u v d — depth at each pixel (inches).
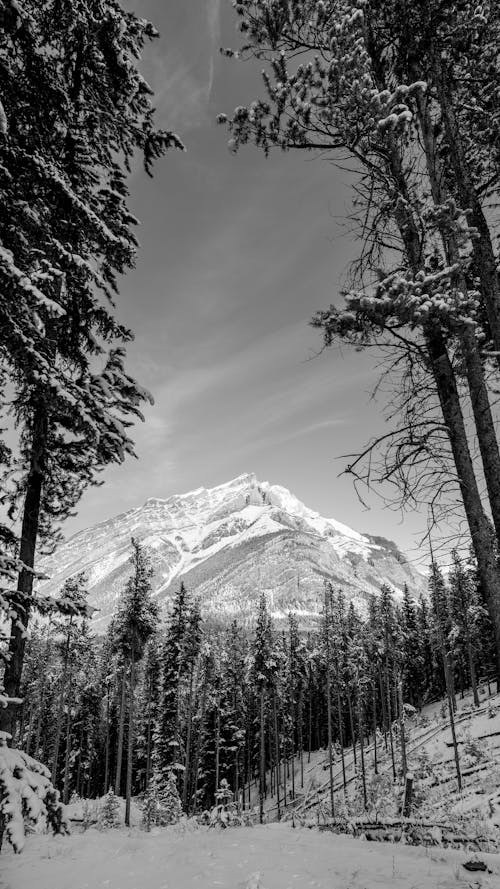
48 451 363.9
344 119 221.6
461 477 206.5
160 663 1598.2
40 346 291.0
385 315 198.1
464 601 1544.0
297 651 2096.5
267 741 2287.2
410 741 1712.6
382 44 240.8
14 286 237.8
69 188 304.7
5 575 253.6
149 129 385.1
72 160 369.1
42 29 342.0
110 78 382.6
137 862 249.8
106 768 2017.7
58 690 1763.0
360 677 2007.9
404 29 227.9
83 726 1899.6
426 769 1228.5
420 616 2593.5
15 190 281.4
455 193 241.9
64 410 296.5
